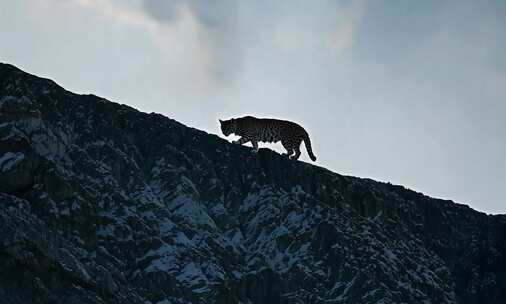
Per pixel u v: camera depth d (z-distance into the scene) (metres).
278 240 55.97
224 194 57.53
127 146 56.41
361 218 59.34
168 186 55.84
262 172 59.22
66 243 49.06
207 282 51.19
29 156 50.78
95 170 53.62
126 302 48.59
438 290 58.72
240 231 56.41
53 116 54.88
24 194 50.06
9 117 51.88
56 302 46.34
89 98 57.44
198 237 53.84
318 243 56.31
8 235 46.62
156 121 58.94
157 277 50.59
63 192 50.66
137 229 52.16
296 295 54.12
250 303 53.06
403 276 57.62
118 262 50.47
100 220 51.38
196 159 58.00
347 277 55.44
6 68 54.38
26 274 46.34
